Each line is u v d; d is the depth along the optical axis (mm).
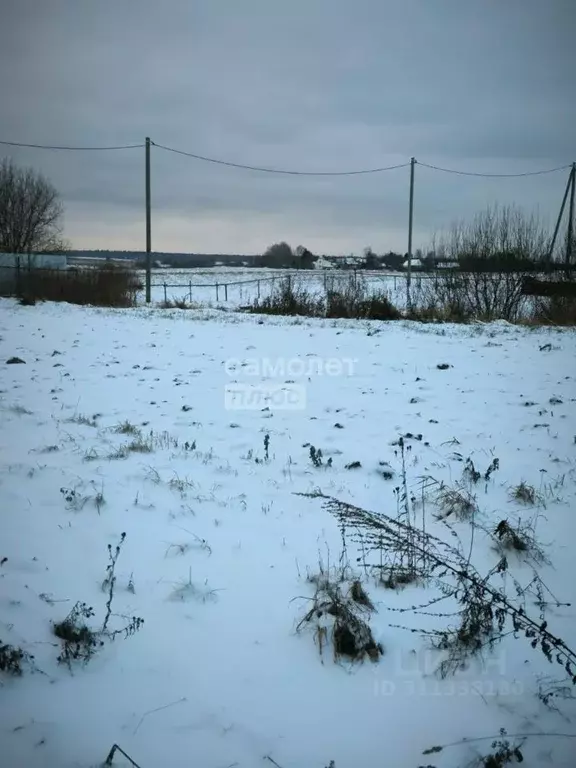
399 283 37344
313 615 3816
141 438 7301
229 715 3076
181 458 6637
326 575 4273
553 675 3416
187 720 3035
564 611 3982
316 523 5152
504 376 11234
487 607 3590
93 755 2809
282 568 4430
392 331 17734
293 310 24203
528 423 8117
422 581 4273
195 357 13164
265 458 6617
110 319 19641
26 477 5953
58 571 4309
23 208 42281
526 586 4266
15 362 11828
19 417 8062
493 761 2820
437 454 6891
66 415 8297
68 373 11055
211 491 5750
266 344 15094
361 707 3162
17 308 22047
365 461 6637
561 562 4602
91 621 3740
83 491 5652
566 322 20906
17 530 4871
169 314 21875
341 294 24000
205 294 40688
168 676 3328
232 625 3775
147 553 4590
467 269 24141
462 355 13570
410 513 5359
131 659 3445
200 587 4145
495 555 4676
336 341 15648
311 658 3504
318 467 6402
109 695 3178
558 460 6699
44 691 3178
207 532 4949
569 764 2830
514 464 6602
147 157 29266
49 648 3498
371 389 10211
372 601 4023
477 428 7910
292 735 2971
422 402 9289
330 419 8328
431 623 3836
